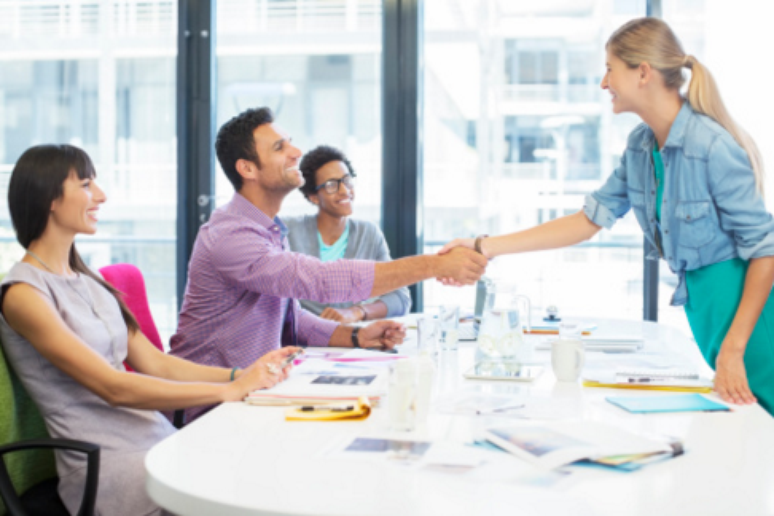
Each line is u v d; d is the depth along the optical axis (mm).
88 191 1713
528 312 2369
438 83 3996
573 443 1107
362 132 4039
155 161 4105
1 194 4180
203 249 2119
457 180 4043
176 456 1123
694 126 1780
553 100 4039
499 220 4086
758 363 1796
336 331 2254
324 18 4035
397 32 3863
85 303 1727
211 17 3977
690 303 1902
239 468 1065
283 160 2170
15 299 1576
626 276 4113
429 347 2023
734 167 1729
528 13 4016
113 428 1648
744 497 947
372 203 4004
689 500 937
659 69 1808
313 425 1293
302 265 2010
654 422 1300
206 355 2131
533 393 1527
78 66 4145
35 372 1613
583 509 909
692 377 1614
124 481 1578
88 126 4152
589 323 2693
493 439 1149
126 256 4156
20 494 1641
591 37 4016
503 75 4035
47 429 1724
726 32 3727
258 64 4082
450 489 975
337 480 1013
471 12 3988
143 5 4062
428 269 2076
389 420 1308
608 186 2176
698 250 1821
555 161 4070
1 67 4188
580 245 4145
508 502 932
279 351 1621
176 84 3988
